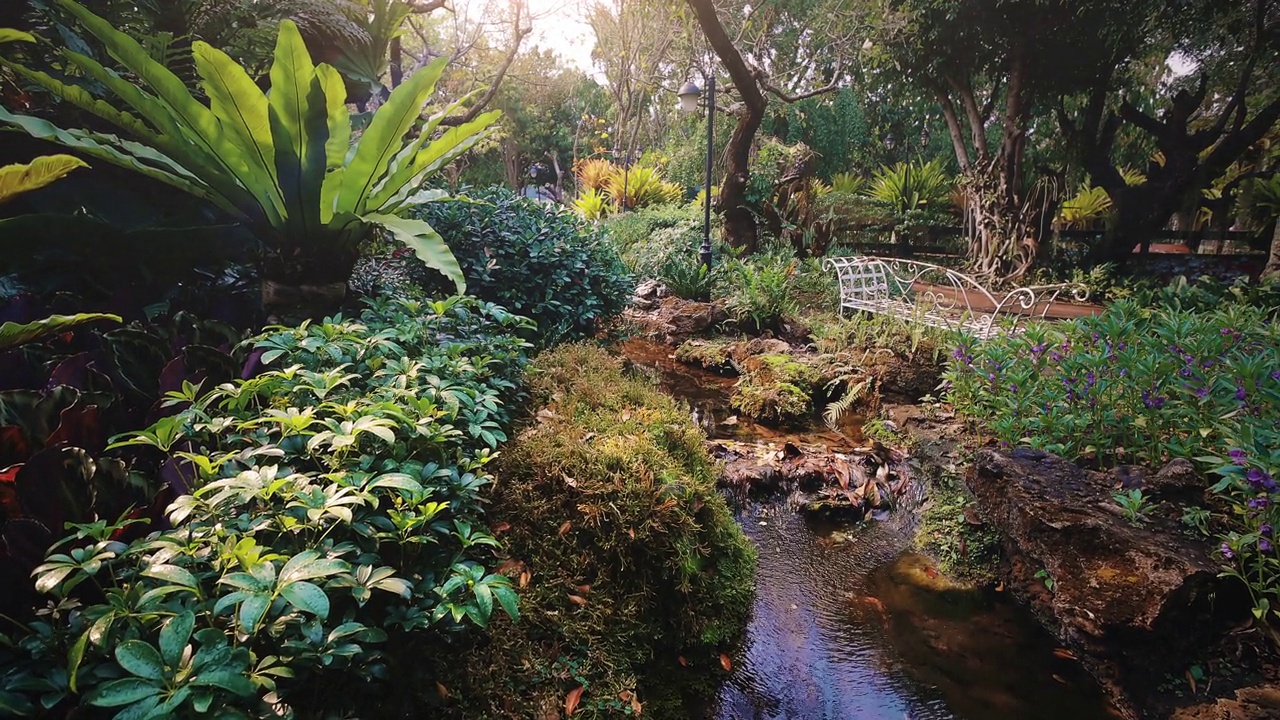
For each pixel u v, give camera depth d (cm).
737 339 595
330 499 138
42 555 124
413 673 154
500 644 174
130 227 304
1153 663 200
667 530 223
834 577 269
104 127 338
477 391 222
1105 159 982
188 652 105
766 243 998
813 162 1197
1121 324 327
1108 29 855
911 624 240
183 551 122
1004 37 923
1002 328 429
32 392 169
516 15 860
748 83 902
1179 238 910
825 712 198
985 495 271
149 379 203
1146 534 218
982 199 1008
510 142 2159
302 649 121
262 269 291
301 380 195
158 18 357
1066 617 220
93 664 109
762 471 336
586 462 233
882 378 444
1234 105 846
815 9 1485
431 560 162
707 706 199
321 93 241
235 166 256
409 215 421
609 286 506
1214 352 290
